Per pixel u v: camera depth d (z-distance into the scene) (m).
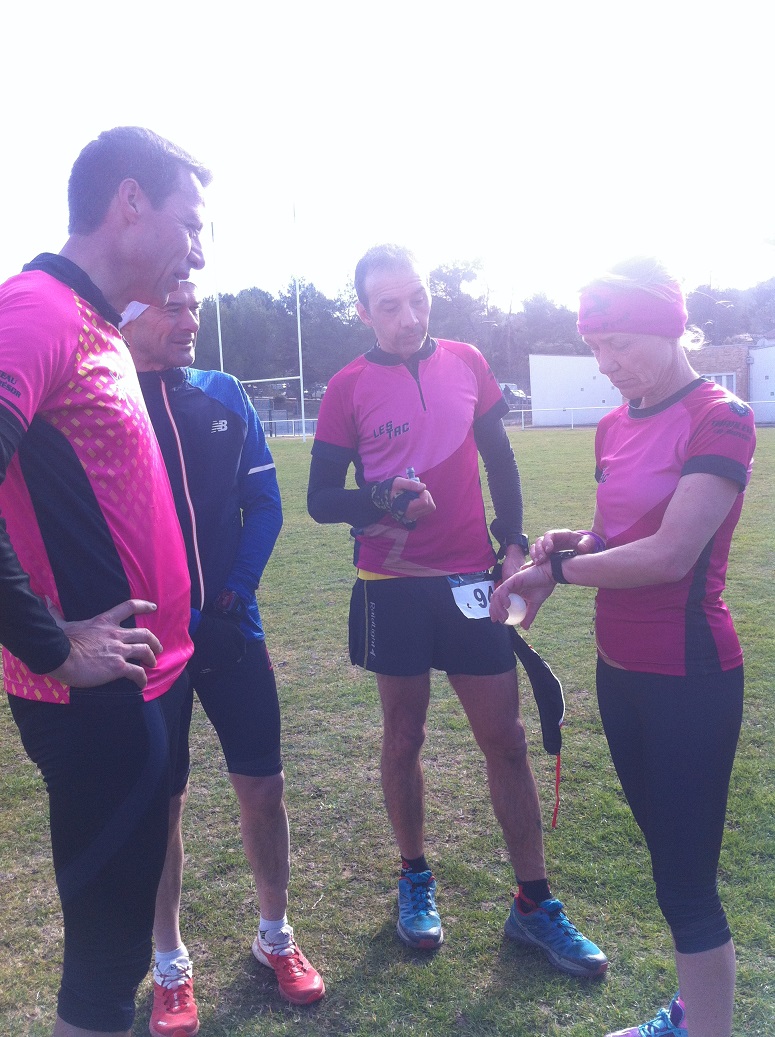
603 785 3.41
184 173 1.65
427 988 2.30
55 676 1.43
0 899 2.82
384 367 2.54
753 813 3.12
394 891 2.78
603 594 1.99
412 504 2.28
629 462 1.91
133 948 1.63
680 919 1.79
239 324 63.53
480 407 2.65
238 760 2.32
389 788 2.56
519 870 2.46
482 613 2.42
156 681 1.64
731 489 1.74
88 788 1.55
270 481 2.50
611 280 1.82
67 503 1.49
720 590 1.87
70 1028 1.57
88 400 1.47
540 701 2.33
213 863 2.98
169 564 1.69
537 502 11.38
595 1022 2.15
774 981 2.24
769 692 4.29
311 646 5.51
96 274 1.60
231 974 2.41
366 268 2.48
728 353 38.66
